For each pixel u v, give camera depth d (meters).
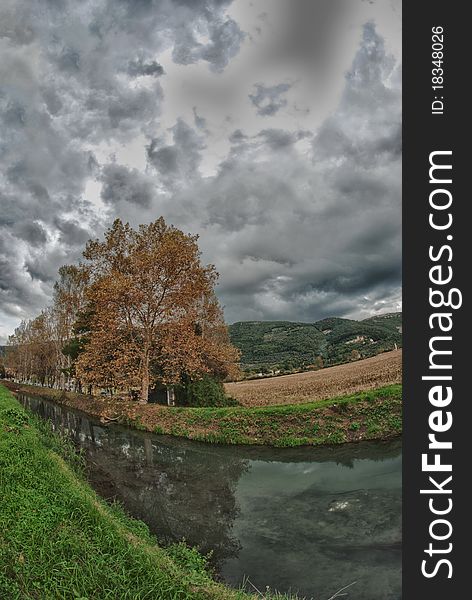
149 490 14.38
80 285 46.69
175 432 23.92
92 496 10.79
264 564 9.09
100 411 34.91
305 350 124.62
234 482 15.23
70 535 7.05
